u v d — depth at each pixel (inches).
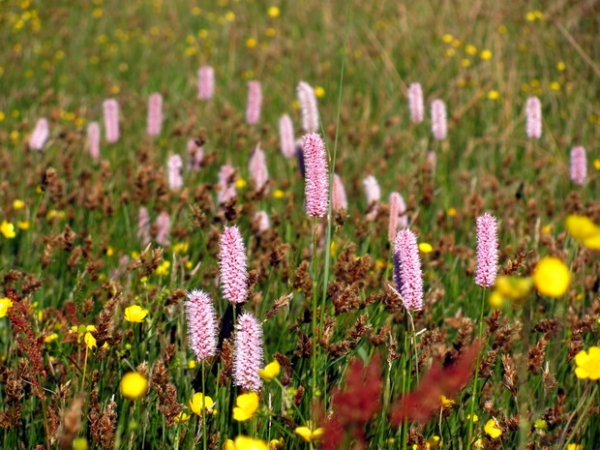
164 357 53.2
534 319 59.4
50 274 64.1
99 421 49.6
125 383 46.5
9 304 52.2
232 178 65.4
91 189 72.7
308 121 66.7
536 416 50.9
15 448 51.6
